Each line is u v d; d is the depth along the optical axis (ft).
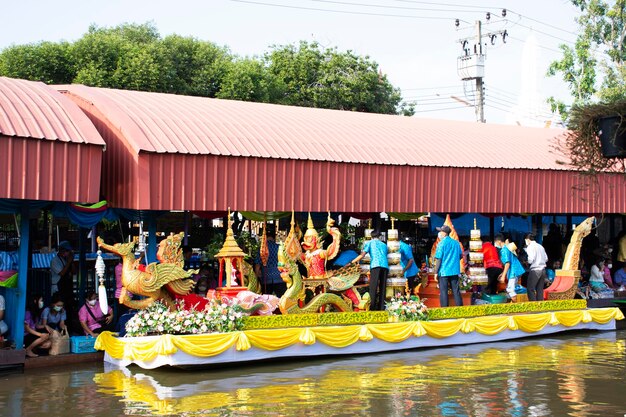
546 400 35.55
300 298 48.42
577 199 68.28
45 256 63.93
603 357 47.42
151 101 55.72
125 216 50.90
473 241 56.59
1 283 43.29
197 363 41.55
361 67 133.39
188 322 42.63
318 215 65.98
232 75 114.62
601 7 115.24
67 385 38.01
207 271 53.42
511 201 64.28
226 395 36.01
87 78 102.83
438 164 59.77
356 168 55.47
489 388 38.06
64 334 44.96
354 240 65.05
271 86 120.37
